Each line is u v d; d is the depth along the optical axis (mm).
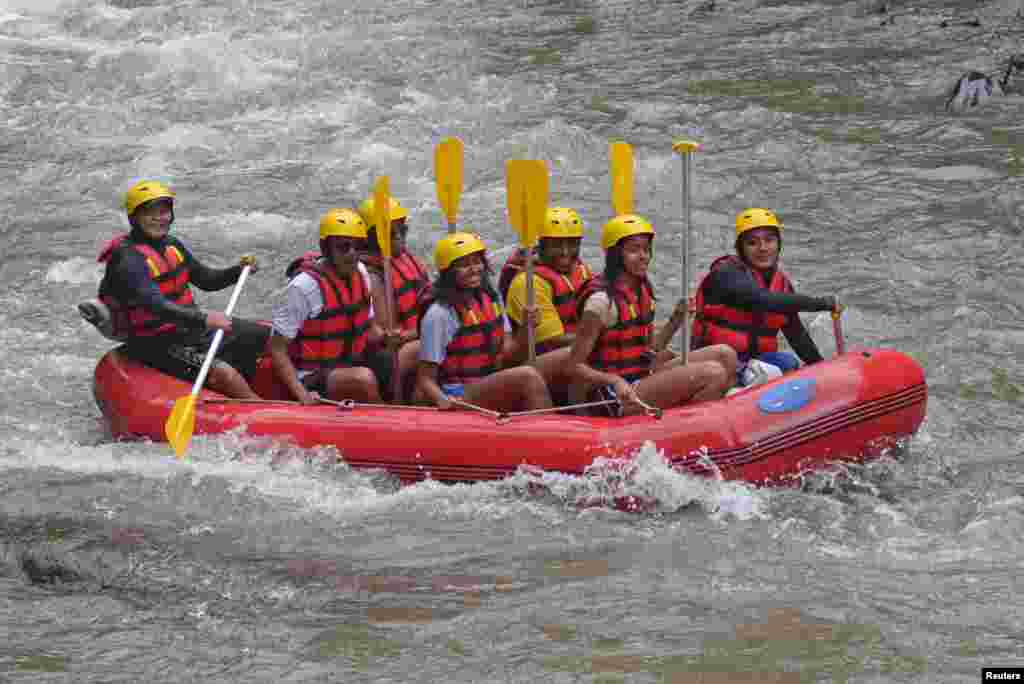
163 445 20359
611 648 14711
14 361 25859
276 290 29625
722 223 32938
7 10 63531
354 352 20719
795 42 50812
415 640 15047
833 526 17797
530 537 17562
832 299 20000
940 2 55250
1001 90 42438
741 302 20312
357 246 20516
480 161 38844
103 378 21344
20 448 21156
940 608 15492
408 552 17250
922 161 36719
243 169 39031
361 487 19031
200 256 31656
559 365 19750
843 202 33969
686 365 19094
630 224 19172
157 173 38938
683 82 45844
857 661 14305
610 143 39844
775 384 19000
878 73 45625
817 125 40281
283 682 14242
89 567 16984
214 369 20844
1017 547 17141
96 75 50000
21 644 15164
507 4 61656
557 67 49125
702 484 18203
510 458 18656
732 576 16375
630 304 19391
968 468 19781
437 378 19984
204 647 15031
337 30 57312
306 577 16656
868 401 19094
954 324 26359
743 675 14086
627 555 17016
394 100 45656
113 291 21047
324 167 38844
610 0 61188
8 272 31219
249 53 52812
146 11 61906
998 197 33531
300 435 19531
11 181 38906
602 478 18250
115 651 14984
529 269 19500
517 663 14461
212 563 17062
